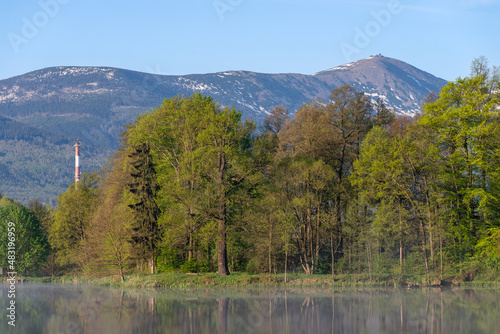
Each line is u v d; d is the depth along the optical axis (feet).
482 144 192.13
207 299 154.10
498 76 197.47
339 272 210.18
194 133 207.41
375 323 119.55
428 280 190.29
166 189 198.29
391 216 203.62
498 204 195.21
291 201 211.61
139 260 216.33
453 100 202.49
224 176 198.59
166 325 116.88
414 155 204.13
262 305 143.13
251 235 207.82
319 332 110.01
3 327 116.37
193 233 197.88
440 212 204.13
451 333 109.19
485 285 188.34
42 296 173.78
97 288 201.26
